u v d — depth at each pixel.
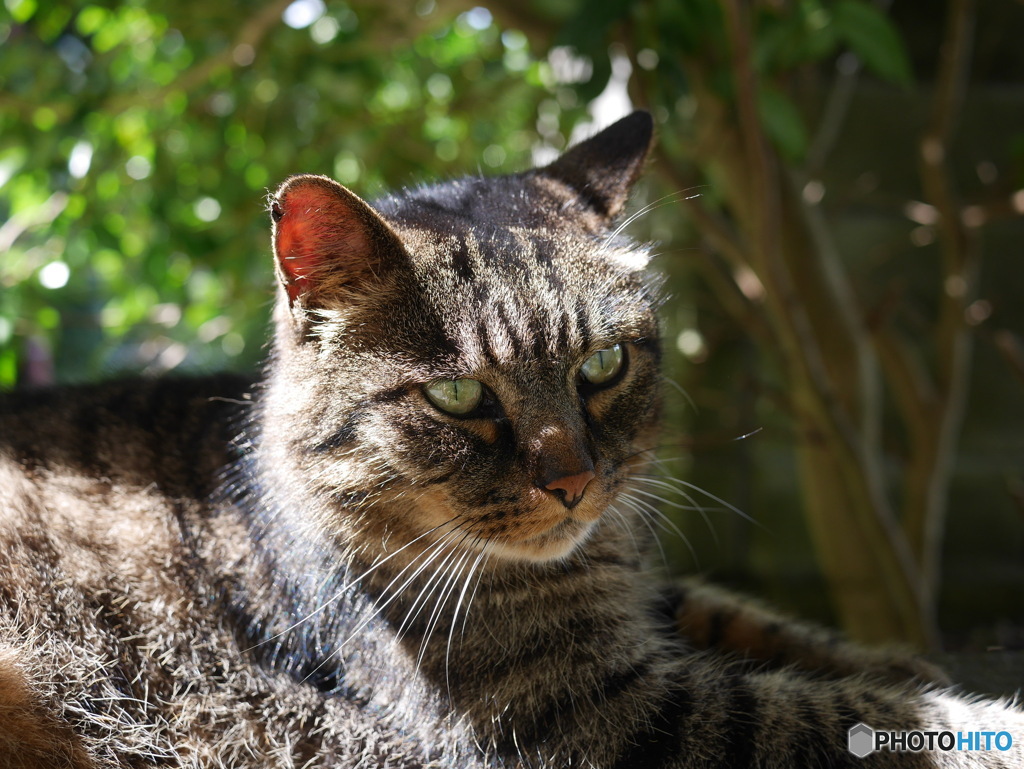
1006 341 0.50
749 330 0.57
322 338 0.26
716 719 0.25
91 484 0.29
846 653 0.31
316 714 0.28
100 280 0.68
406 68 0.64
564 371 0.26
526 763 0.26
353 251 0.26
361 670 0.28
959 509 0.67
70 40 0.61
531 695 0.26
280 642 0.28
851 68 0.56
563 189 0.31
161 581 0.28
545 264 0.27
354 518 0.27
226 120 0.58
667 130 0.45
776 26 0.42
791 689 0.26
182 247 0.58
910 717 0.25
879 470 0.52
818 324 0.48
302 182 0.25
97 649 0.27
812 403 0.46
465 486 0.26
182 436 0.30
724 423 0.65
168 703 0.27
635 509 0.30
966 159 0.67
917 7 0.66
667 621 0.31
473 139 0.66
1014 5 0.67
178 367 0.43
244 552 0.28
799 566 0.66
